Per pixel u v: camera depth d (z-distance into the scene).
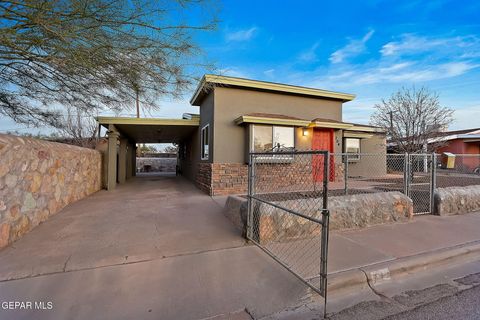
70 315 1.92
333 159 9.49
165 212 5.26
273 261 2.91
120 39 3.17
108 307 2.03
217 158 7.74
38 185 4.23
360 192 5.89
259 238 3.38
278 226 3.52
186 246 3.31
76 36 2.83
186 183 11.35
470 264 3.10
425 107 11.34
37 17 2.60
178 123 9.54
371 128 12.20
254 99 8.40
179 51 3.52
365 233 3.94
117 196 7.39
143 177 15.23
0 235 3.09
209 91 8.16
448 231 4.06
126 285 2.37
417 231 4.05
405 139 11.64
